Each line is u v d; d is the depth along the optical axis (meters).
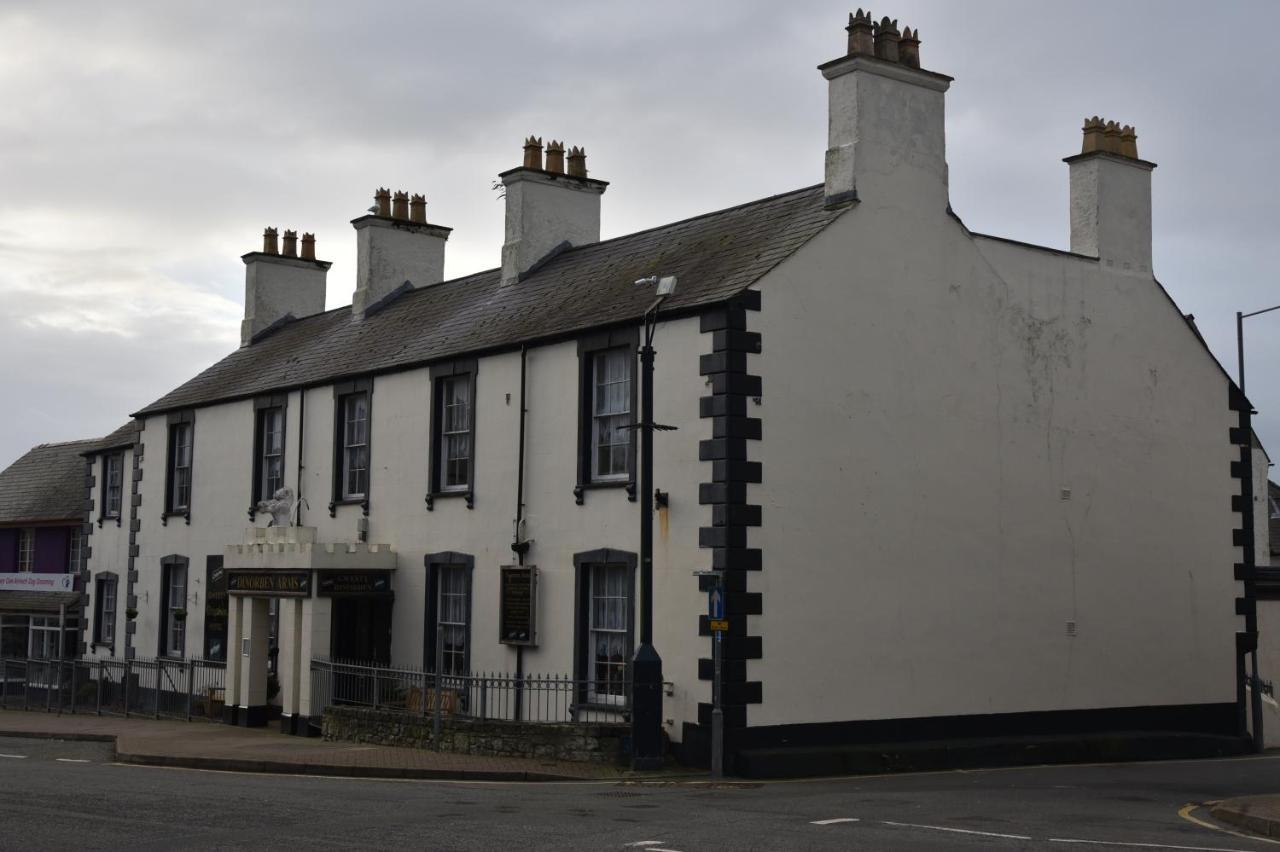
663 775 20.33
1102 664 25.41
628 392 23.52
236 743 24.53
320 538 30.52
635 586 22.78
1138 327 26.88
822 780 20.38
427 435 27.78
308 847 12.38
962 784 19.67
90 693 37.38
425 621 27.11
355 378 29.97
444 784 18.97
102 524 39.84
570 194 30.53
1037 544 24.78
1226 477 27.83
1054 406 25.34
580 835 13.29
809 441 22.11
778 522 21.62
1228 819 15.56
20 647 45.19
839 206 23.16
